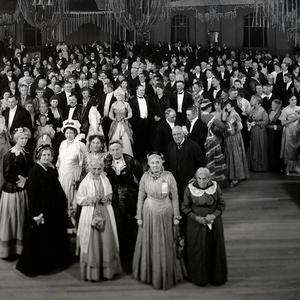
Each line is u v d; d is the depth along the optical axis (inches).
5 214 214.4
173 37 1043.9
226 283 194.5
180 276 195.5
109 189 195.9
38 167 202.4
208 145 306.3
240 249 226.1
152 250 190.5
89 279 194.7
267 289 189.3
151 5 592.4
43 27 757.3
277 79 496.1
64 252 209.6
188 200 195.0
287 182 334.3
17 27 1023.6
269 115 370.3
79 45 957.8
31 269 200.4
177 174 224.4
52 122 315.6
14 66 553.9
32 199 199.3
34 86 421.1
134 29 598.5
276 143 367.2
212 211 192.5
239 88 402.9
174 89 410.6
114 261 197.5
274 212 275.4
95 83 450.0
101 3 984.3
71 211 213.2
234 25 1011.9
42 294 185.3
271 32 991.0
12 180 214.4
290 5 633.6
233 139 324.8
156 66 643.5
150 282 193.3
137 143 371.2
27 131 233.9
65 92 361.7
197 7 1021.8
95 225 191.5
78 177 240.7
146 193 192.5
